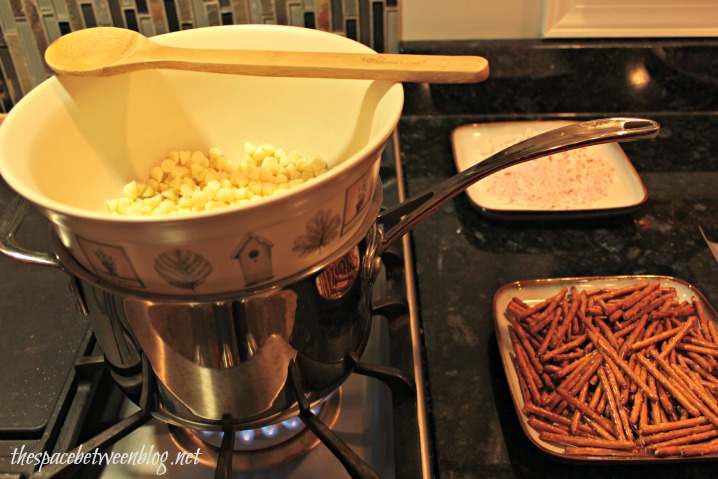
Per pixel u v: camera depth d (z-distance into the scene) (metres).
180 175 0.54
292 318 0.40
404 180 0.81
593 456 0.48
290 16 0.79
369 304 0.50
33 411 0.51
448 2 0.82
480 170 0.46
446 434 0.53
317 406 0.56
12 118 0.41
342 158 0.53
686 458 0.48
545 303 0.61
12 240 0.44
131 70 0.46
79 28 0.77
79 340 0.57
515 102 0.90
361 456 0.53
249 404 0.44
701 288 0.66
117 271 0.37
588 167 0.81
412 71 0.42
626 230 0.74
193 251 0.34
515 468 0.51
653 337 0.57
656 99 0.89
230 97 0.55
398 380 0.51
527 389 0.54
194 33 0.50
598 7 0.82
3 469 0.47
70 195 0.47
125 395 0.53
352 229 0.41
